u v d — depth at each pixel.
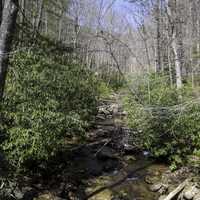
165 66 21.05
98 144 11.74
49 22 22.75
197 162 9.95
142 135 11.09
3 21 5.43
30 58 11.14
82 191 8.42
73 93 12.20
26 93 9.09
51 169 9.02
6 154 6.96
